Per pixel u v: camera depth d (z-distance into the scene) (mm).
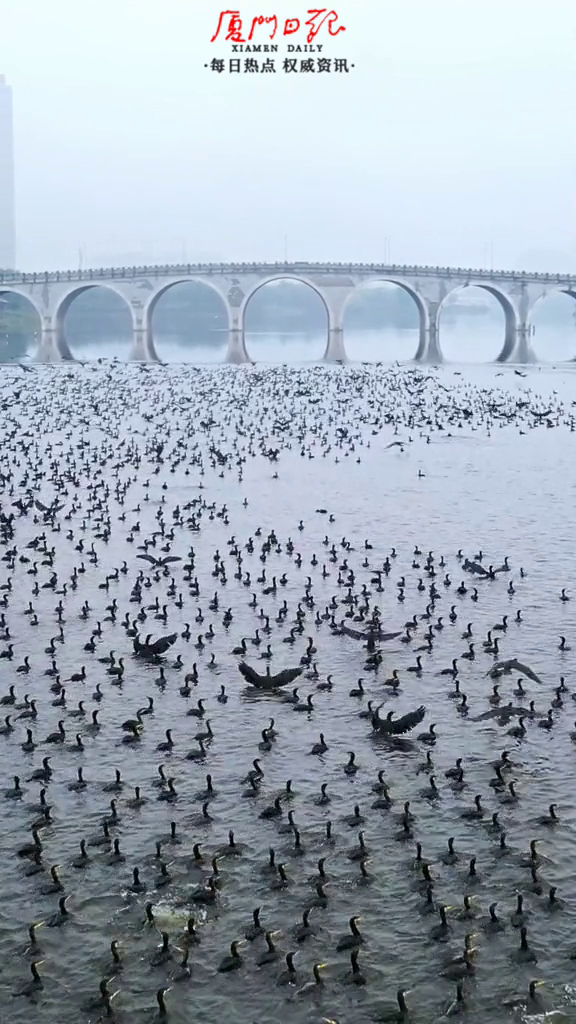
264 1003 34156
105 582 76062
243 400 177500
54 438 142125
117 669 58938
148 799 45750
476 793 45906
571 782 46875
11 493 106875
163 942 36281
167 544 87125
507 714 51188
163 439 141000
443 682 57906
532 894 38812
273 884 39531
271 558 82812
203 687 57531
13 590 75000
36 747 50625
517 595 72875
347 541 88125
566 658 61188
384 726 49250
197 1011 33844
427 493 108500
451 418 158250
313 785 46781
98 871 40719
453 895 38875
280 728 52438
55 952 36500
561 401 186625
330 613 68812
